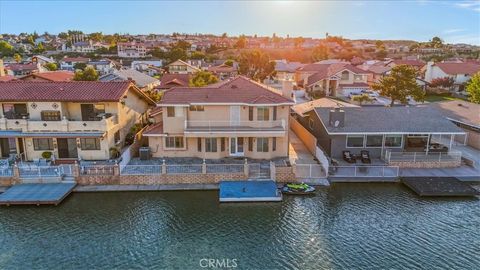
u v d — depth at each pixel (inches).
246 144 1370.6
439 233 933.2
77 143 1316.4
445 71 3206.2
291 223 978.7
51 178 1168.8
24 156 1330.0
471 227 963.3
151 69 4635.8
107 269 786.8
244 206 1067.9
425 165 1336.1
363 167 1267.2
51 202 1048.8
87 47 7568.9
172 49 6796.3
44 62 4931.1
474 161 1385.3
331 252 853.8
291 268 796.6
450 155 1344.7
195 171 1211.9
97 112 1396.4
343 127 1371.8
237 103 1306.6
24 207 1050.7
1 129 1285.7
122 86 1438.2
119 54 6796.3
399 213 1032.8
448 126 1395.2
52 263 804.6
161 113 1510.8
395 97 2341.3
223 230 943.7
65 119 1285.7
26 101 1301.7
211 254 843.4
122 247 866.8
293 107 1863.9
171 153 1375.5
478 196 1128.2
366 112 1492.4
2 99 1291.8
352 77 3058.6
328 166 1229.1
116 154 1359.5
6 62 5103.3
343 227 959.0
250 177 1214.3
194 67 4323.3
